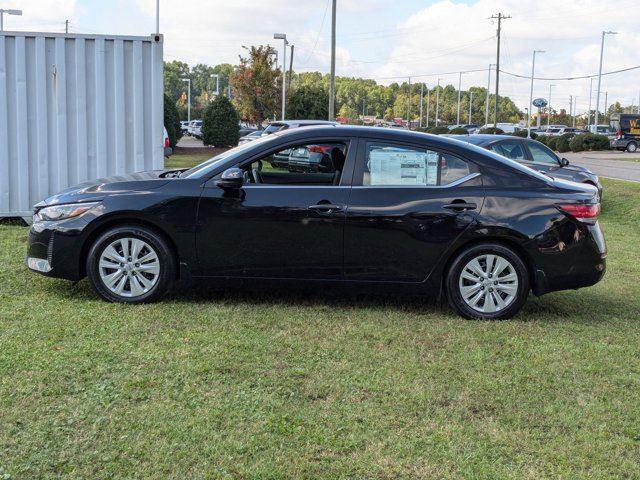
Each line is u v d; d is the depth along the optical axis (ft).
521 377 14.96
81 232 19.19
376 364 15.37
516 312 19.39
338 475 10.70
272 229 18.97
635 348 17.28
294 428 12.11
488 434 12.23
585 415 13.15
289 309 19.52
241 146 20.63
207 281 19.31
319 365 15.14
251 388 13.76
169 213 18.98
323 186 19.19
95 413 12.34
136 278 19.35
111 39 30.58
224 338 16.62
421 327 18.34
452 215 18.95
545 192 19.36
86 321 17.58
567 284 19.40
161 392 13.34
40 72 30.07
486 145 41.96
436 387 14.20
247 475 10.57
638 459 11.53
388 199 19.01
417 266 19.16
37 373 13.96
